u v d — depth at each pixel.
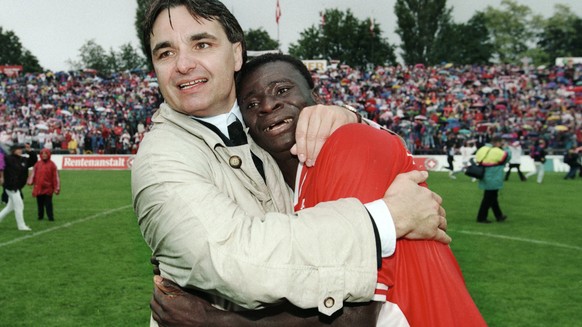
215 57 2.52
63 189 23.48
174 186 2.21
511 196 20.77
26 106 52.66
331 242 2.04
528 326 6.73
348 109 2.71
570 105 49.16
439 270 2.34
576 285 8.56
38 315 7.25
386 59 97.56
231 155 2.53
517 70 62.44
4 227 14.32
